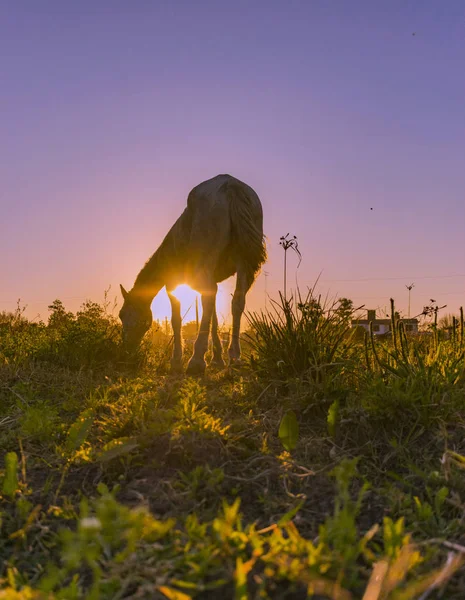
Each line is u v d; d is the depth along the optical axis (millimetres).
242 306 5965
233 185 5820
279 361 3846
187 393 3938
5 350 6309
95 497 2176
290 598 1314
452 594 1396
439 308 4594
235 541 1510
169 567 1477
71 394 4531
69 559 1096
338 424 2938
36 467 2629
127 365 6676
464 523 1855
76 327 6926
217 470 2283
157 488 2207
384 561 1414
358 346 4395
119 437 2910
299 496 2146
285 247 4410
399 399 2904
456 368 3652
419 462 2512
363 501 2098
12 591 1286
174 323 6973
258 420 3252
